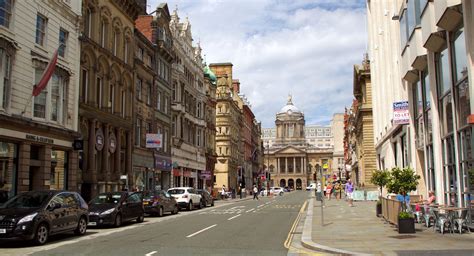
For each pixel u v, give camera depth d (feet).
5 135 68.95
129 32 120.67
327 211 95.76
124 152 118.01
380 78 124.26
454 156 58.03
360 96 209.77
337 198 167.94
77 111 90.94
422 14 62.95
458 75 54.39
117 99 112.68
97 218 64.44
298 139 595.06
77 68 91.50
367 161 182.50
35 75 78.18
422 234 50.70
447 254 36.68
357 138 232.53
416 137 80.89
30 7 76.54
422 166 80.23
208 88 216.95
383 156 123.75
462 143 53.88
